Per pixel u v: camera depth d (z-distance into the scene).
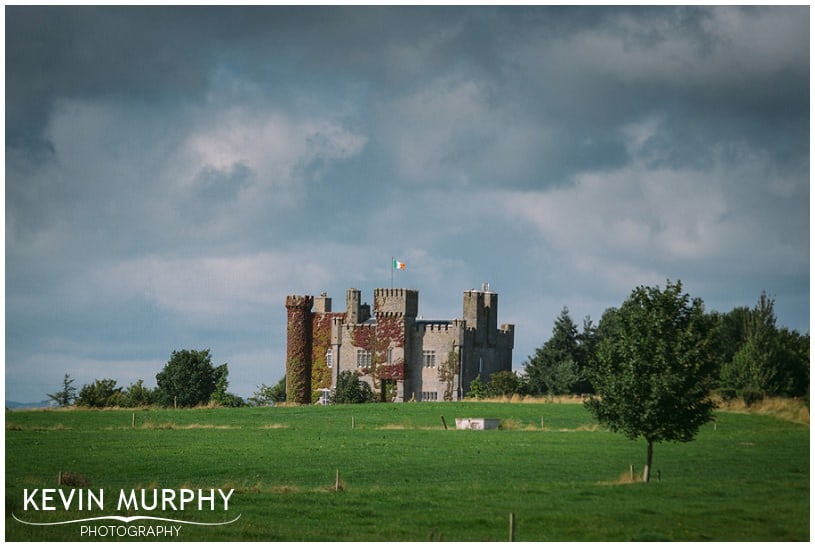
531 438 185.88
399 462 158.00
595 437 186.88
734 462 157.12
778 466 153.38
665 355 141.00
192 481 144.00
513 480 141.38
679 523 114.06
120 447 176.12
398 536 108.94
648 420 139.38
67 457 164.38
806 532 111.19
